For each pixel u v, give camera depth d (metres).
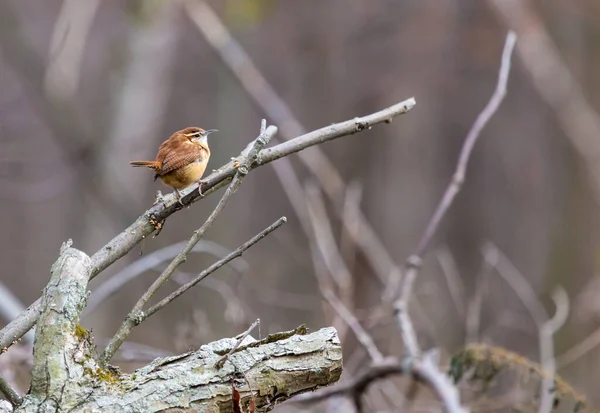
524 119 21.44
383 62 21.67
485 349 5.68
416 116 22.02
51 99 14.56
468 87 21.80
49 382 3.08
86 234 14.57
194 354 3.27
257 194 20.70
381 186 21.89
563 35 19.03
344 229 9.65
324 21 21.34
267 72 21.47
